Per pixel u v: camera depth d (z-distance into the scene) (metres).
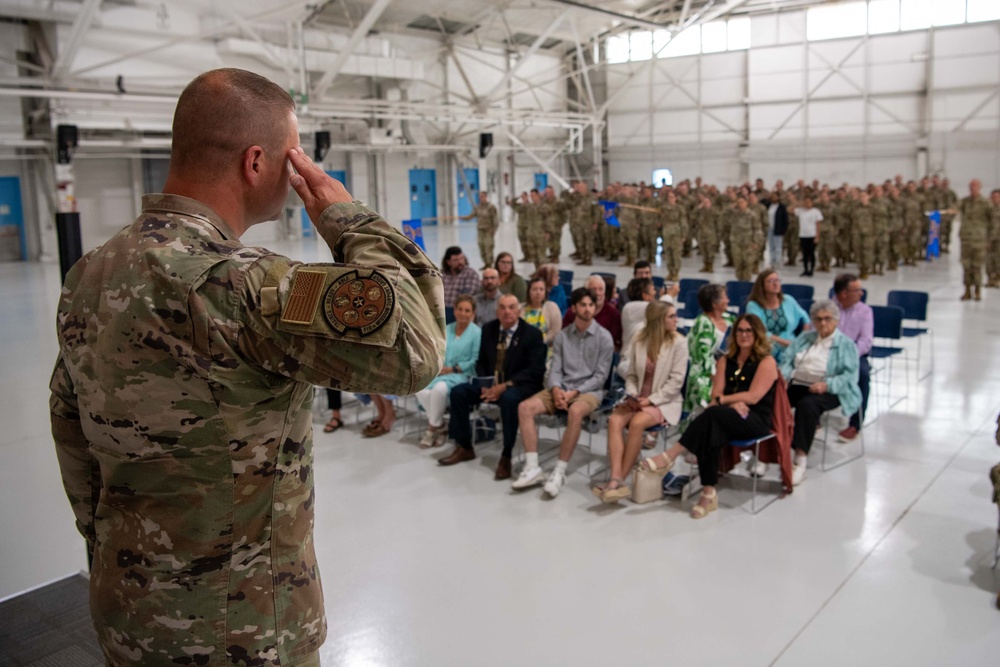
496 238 20.22
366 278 0.99
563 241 20.67
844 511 4.12
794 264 14.64
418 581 3.49
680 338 4.52
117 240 1.09
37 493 4.27
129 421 1.03
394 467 4.94
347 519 4.17
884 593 3.30
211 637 1.06
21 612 2.92
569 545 3.81
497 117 19.50
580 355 4.82
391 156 21.20
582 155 25.92
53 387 1.15
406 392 1.05
